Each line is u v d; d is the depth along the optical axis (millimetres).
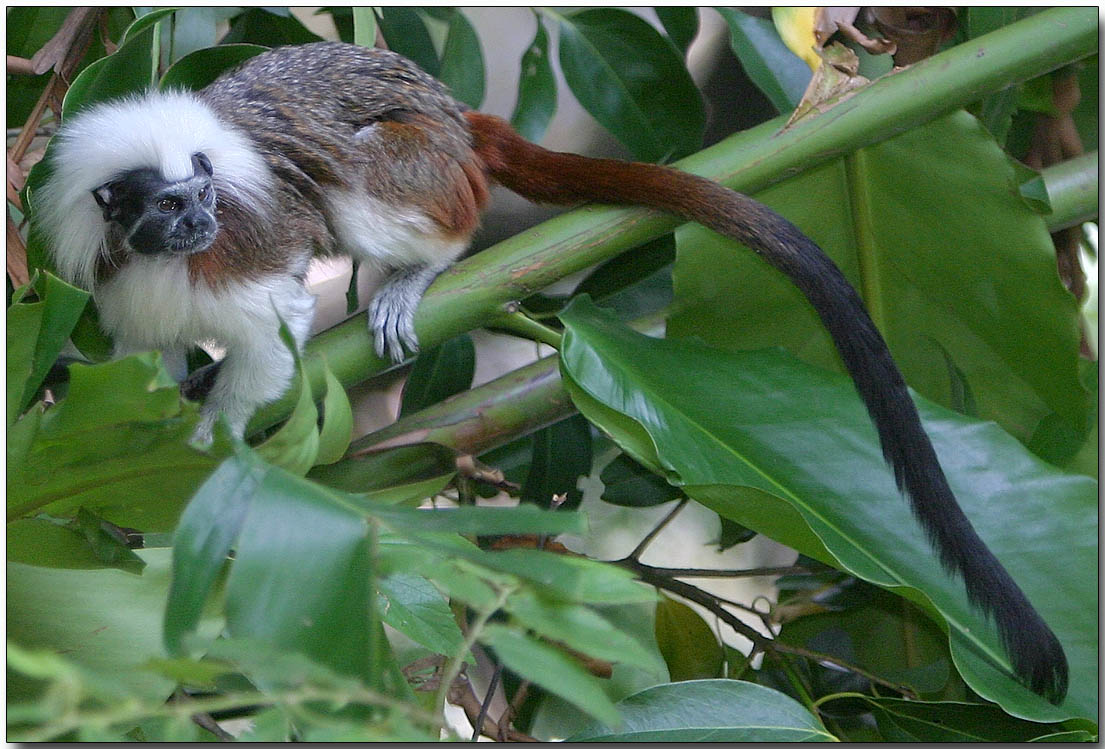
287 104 5098
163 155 4469
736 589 8070
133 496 3004
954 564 3818
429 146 5184
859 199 4910
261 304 4633
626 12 5680
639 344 4305
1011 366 4949
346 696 1995
